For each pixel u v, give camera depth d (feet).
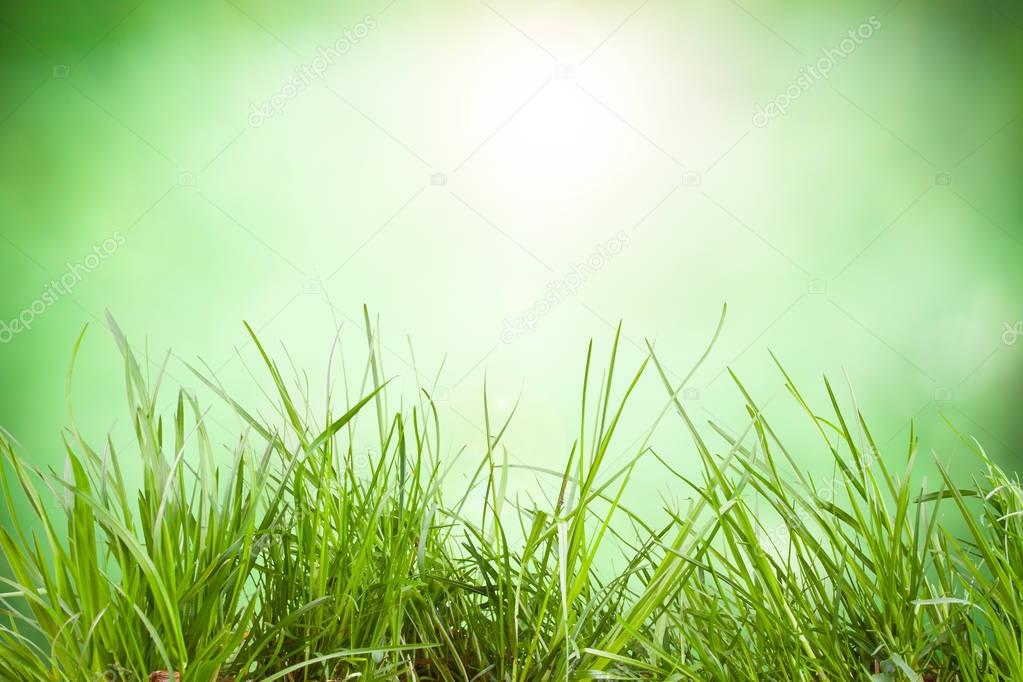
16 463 1.92
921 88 8.64
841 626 2.26
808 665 2.14
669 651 2.29
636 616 1.93
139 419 2.10
